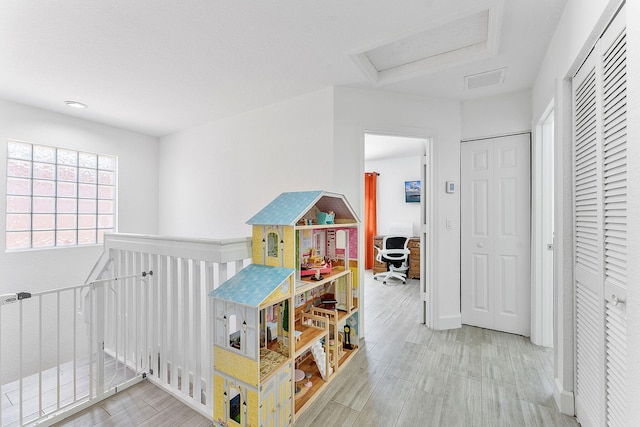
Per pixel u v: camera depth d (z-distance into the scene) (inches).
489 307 114.9
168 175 165.5
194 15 67.3
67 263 132.0
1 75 95.6
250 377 57.2
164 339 81.2
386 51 89.5
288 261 66.6
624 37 43.1
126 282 93.0
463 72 94.4
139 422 66.4
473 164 117.6
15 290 117.6
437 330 114.4
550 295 100.1
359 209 108.1
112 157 153.2
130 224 157.6
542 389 75.5
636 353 35.4
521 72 94.3
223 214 141.3
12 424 68.4
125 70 93.3
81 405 70.4
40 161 128.1
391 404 70.2
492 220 114.0
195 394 71.7
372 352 96.1
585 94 58.7
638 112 35.4
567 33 63.6
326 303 94.2
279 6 64.8
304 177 113.2
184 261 75.8
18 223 121.6
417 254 209.2
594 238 54.9
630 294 37.0
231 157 136.9
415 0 63.2
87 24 69.7
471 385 77.5
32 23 68.9
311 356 89.9
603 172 50.4
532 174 104.3
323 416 66.4
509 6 64.8
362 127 108.4
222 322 62.8
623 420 44.3
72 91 108.7
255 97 115.6
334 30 73.9
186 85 104.5
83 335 134.8
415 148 199.8
